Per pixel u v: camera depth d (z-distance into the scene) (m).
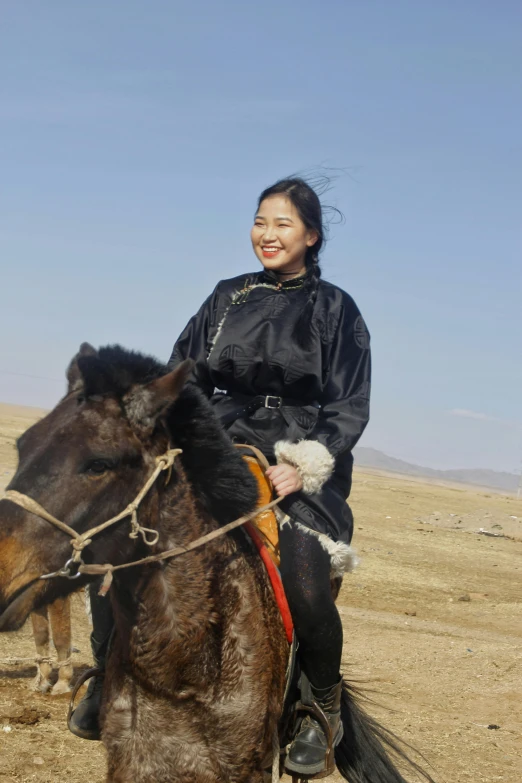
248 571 3.63
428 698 8.41
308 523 3.97
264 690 3.54
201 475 3.47
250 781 3.50
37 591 3.07
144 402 3.19
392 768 4.49
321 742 4.05
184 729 3.39
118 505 3.17
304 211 4.44
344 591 13.59
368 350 4.34
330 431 4.07
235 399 4.38
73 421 3.14
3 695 7.07
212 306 4.54
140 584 3.32
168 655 3.34
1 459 22.39
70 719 4.17
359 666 9.35
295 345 4.23
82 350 3.47
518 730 7.66
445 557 18.06
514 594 14.91
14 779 5.62
